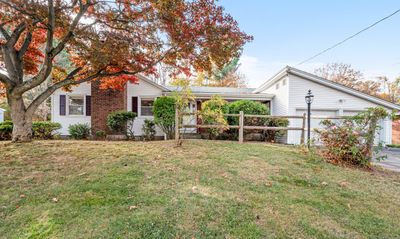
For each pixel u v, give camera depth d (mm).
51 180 3549
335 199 3131
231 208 2688
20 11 5008
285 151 6156
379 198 3242
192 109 12133
